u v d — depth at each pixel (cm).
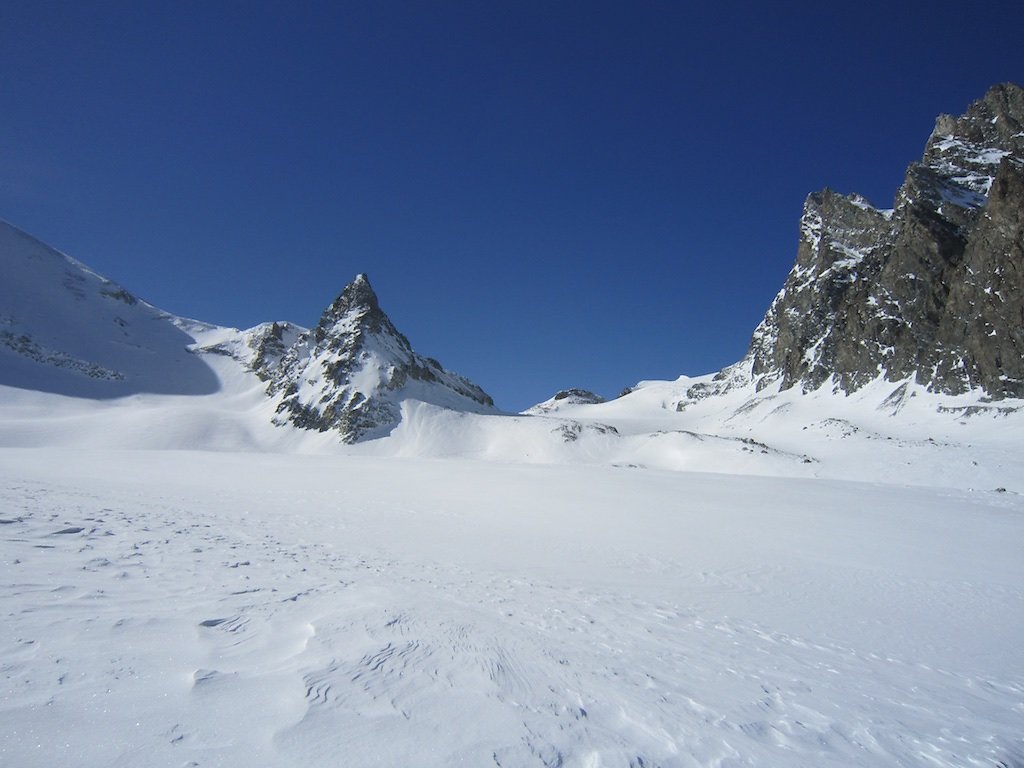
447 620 613
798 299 9369
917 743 480
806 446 5616
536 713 406
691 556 1448
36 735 279
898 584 1270
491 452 7725
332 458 4103
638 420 10925
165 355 13238
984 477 3834
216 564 757
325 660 427
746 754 403
